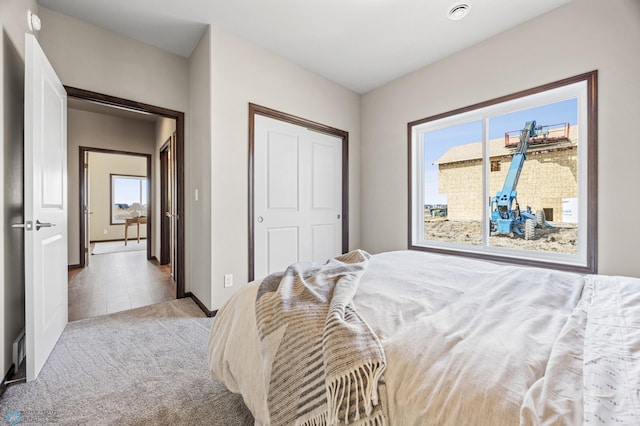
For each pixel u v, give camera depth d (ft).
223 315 4.17
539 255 7.52
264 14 7.14
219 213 7.74
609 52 6.05
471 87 8.34
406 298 3.34
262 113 8.66
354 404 2.01
